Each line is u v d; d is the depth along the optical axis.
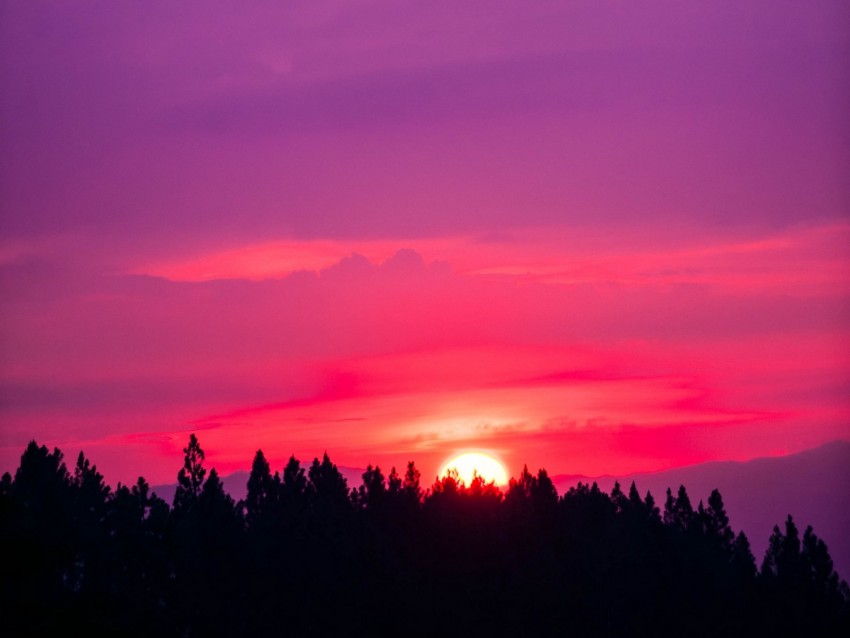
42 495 88.50
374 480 110.81
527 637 98.25
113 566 85.62
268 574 95.06
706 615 110.81
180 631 87.50
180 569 91.94
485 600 98.81
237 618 92.69
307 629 93.81
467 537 102.44
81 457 104.00
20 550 61.84
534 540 105.31
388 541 100.75
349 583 95.31
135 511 92.62
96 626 66.94
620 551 109.56
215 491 100.50
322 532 98.56
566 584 102.31
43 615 63.62
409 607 94.62
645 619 108.19
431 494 110.31
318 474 113.19
